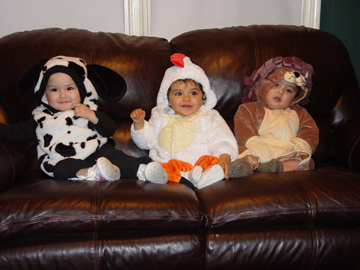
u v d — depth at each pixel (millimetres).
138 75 1634
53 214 970
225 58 1686
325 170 1340
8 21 2045
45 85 1498
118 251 1020
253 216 1047
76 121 1538
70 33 1671
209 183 1276
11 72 1531
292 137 1623
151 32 2229
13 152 1322
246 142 1586
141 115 1514
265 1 2295
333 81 1719
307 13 2322
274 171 1412
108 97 1571
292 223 1107
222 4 2262
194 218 1034
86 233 1031
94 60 1615
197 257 1048
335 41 1805
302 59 1710
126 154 1516
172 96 1621
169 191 1105
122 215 999
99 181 1215
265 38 1743
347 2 2324
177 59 1567
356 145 1441
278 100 1658
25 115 1562
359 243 1110
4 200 992
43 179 1359
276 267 1087
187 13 2240
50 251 985
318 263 1103
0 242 990
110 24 2164
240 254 1053
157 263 1030
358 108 1717
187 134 1578
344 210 1083
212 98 1662
